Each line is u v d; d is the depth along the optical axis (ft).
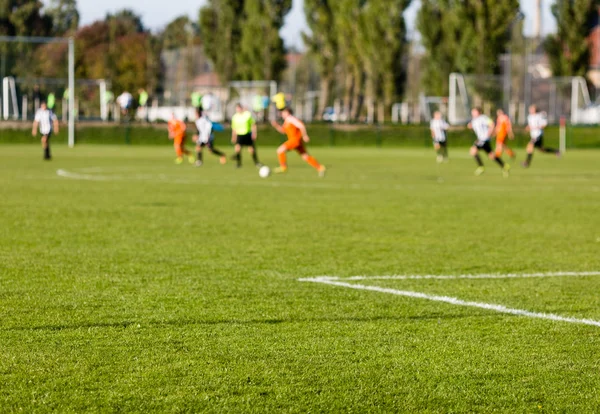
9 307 28.40
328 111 312.09
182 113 290.56
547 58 277.44
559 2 255.29
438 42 259.39
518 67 248.73
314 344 24.49
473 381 21.43
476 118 109.50
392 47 263.08
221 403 19.57
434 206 66.59
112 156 146.82
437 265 38.65
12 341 24.29
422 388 20.85
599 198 75.51
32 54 232.73
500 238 48.26
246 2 279.08
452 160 149.28
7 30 306.96
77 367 21.93
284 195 74.64
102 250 41.19
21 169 106.93
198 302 29.68
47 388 20.34
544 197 76.23
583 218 59.11
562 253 42.80
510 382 21.38
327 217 57.72
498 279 35.29
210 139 122.11
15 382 20.71
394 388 20.80
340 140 216.95
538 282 34.73
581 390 20.85
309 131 216.33
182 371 21.77
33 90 231.09
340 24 271.90
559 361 23.20
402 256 41.14
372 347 24.30
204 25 304.09
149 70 306.14
